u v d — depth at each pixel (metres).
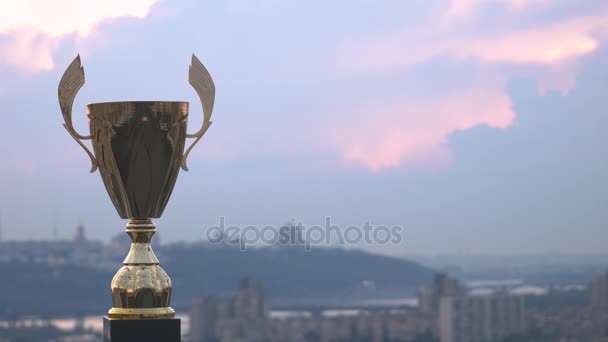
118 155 2.84
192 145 2.94
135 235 2.84
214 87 2.97
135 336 2.71
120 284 2.76
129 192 2.84
